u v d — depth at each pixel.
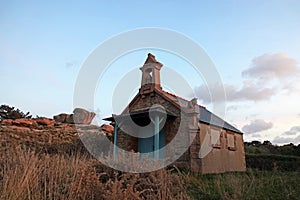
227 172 12.51
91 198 4.36
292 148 27.33
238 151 16.17
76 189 4.32
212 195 6.24
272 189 7.02
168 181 5.52
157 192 4.97
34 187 4.25
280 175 9.04
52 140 15.69
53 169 4.97
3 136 13.52
